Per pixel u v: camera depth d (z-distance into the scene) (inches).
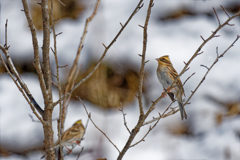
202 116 508.4
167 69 387.9
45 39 224.8
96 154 404.2
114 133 468.4
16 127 469.1
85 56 529.3
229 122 494.9
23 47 557.9
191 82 536.4
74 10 608.4
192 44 565.6
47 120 233.8
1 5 616.4
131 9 601.0
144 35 213.3
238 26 606.2
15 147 445.1
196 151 459.5
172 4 618.8
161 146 468.1
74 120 475.8
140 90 231.1
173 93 361.7
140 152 455.8
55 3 606.2
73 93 513.7
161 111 514.3
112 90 518.3
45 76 232.5
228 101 518.3
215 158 456.1
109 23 574.2
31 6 597.6
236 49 567.5
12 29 581.0
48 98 232.2
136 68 530.0
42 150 447.5
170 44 561.9
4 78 537.0
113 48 536.1
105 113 489.4
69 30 569.9
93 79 513.3
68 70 521.3
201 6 635.5
